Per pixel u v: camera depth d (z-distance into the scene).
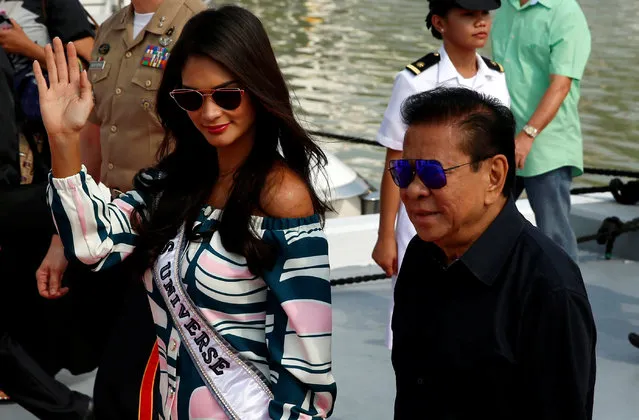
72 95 2.44
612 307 5.45
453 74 4.04
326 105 15.91
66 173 2.45
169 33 3.53
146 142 3.56
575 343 1.96
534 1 4.96
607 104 16.05
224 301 2.34
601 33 22.28
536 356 1.99
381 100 16.33
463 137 2.00
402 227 4.23
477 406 2.08
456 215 2.03
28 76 4.41
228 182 2.46
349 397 4.37
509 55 5.11
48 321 3.61
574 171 5.12
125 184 3.63
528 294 2.00
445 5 3.96
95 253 2.49
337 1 27.27
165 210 2.50
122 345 2.64
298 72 18.31
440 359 2.10
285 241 2.31
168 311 2.43
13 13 4.48
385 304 5.55
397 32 22.75
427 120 2.03
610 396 4.39
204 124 2.37
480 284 2.05
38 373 3.51
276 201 2.34
